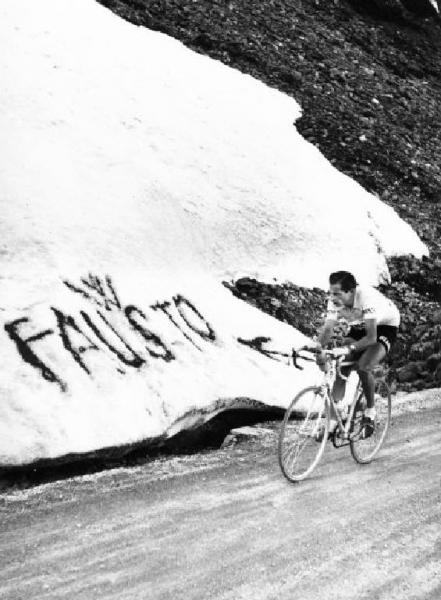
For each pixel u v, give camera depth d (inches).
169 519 197.6
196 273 416.5
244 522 195.0
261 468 255.3
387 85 846.5
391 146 692.1
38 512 204.1
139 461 271.1
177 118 505.4
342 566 166.9
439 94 920.9
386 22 1064.8
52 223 347.3
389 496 219.9
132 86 503.2
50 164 383.6
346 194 566.9
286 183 528.1
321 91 725.3
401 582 159.3
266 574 161.5
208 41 690.8
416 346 470.0
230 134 533.3
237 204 478.3
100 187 398.0
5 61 441.4
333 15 981.2
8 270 312.2
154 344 322.7
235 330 376.2
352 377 297.4
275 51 753.0
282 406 334.6
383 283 519.2
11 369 263.1
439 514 204.4
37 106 420.2
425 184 662.5
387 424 273.9
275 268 471.5
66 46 496.7
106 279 343.3
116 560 168.1
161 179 440.5
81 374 278.4
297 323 439.5
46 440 242.1
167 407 286.7
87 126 434.9
